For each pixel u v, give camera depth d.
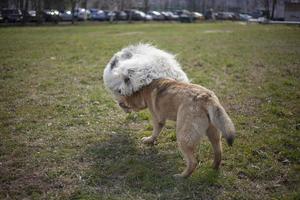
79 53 14.55
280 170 4.92
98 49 15.74
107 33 25.88
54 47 16.61
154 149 5.61
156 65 5.49
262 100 7.89
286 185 4.59
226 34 24.59
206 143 5.70
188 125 4.52
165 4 70.31
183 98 4.72
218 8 70.88
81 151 5.51
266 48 16.20
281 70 10.97
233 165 5.04
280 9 51.56
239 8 71.88
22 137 5.98
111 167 4.97
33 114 7.01
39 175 4.80
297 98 7.99
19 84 9.22
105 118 6.88
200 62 12.34
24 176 4.77
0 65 11.71
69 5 42.97
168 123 6.56
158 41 19.30
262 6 65.56
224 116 4.30
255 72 10.72
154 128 5.65
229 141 4.19
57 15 41.59
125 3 55.12
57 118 6.85
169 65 5.61
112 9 52.78
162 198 4.31
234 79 9.84
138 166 4.98
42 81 9.54
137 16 49.47
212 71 10.88
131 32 26.84
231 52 14.85
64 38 21.34
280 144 5.65
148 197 4.32
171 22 47.94
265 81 9.55
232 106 7.49
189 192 4.43
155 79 5.43
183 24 41.47
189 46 17.00
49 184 4.60
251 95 8.25
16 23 37.66
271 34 24.22
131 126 6.54
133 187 4.54
